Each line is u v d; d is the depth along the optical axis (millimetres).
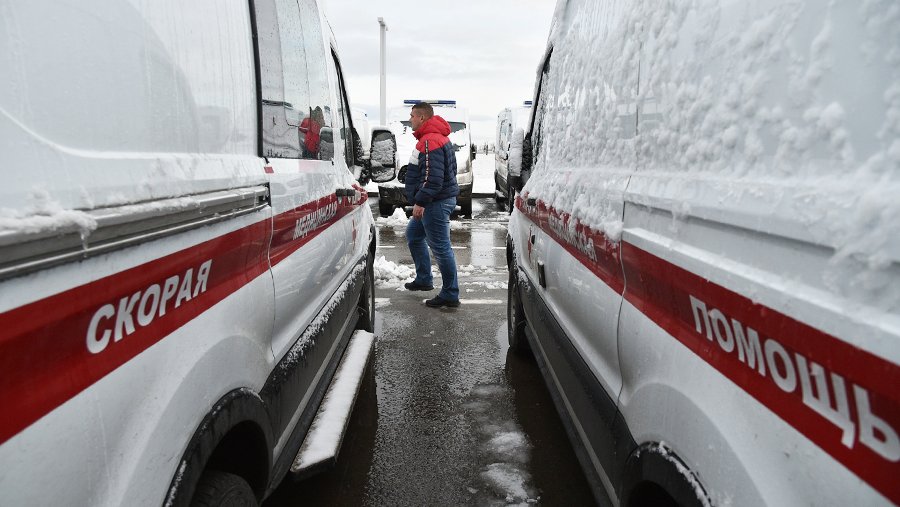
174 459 1230
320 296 2768
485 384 3967
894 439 753
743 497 1054
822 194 893
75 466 935
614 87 1950
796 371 937
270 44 2113
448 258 5676
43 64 892
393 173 4531
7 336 793
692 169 1315
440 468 2941
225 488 1487
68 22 953
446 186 5477
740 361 1107
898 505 746
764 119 1066
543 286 3174
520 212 4211
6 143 811
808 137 950
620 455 1747
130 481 1076
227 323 1555
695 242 1284
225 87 1642
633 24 1792
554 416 3506
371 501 2672
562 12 3182
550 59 3488
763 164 1062
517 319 4270
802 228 920
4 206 791
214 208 1447
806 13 982
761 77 1084
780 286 976
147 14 1216
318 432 2436
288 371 2113
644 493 1597
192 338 1346
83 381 959
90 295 969
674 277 1357
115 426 1043
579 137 2471
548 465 2971
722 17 1250
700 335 1273
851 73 875
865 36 854
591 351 2180
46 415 871
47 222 848
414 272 7164
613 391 1868
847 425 832
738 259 1116
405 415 3512
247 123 1809
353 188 3789
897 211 766
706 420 1201
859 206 818
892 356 747
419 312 5648
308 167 2525
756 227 1038
